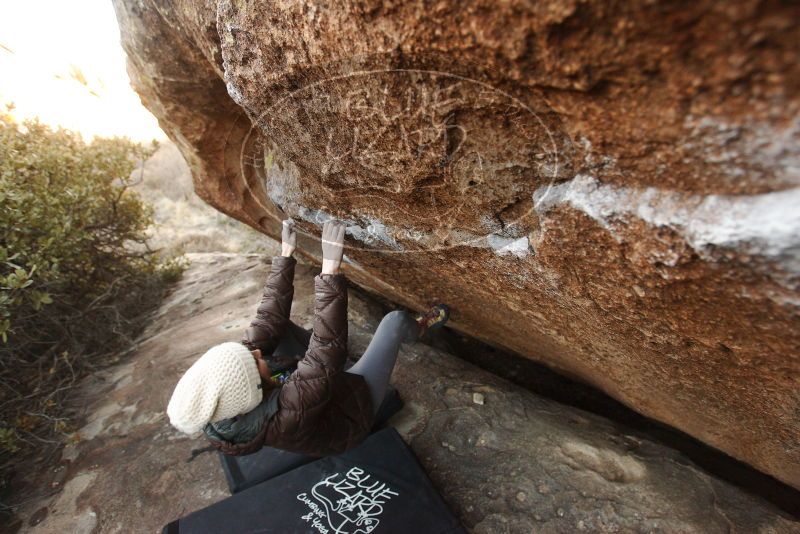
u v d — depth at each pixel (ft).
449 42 2.32
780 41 1.53
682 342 3.47
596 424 6.61
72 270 10.21
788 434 4.29
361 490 5.10
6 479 6.57
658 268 2.74
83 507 5.85
